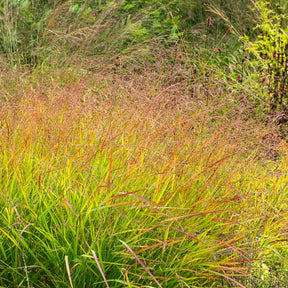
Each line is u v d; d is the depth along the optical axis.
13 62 6.07
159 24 7.78
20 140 2.96
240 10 8.77
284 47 5.71
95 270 2.27
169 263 2.37
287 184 3.19
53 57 6.16
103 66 5.53
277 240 2.61
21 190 2.29
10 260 2.35
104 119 3.14
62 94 3.57
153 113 3.39
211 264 2.41
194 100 3.90
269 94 5.28
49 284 2.35
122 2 7.54
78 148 2.83
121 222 2.41
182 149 2.96
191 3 9.14
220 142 3.26
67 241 2.19
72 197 2.50
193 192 2.77
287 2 7.71
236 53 7.41
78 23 7.01
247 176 3.21
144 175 2.67
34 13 7.19
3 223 2.36
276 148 3.67
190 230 2.44
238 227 2.81
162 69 4.73
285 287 2.67
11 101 3.52
